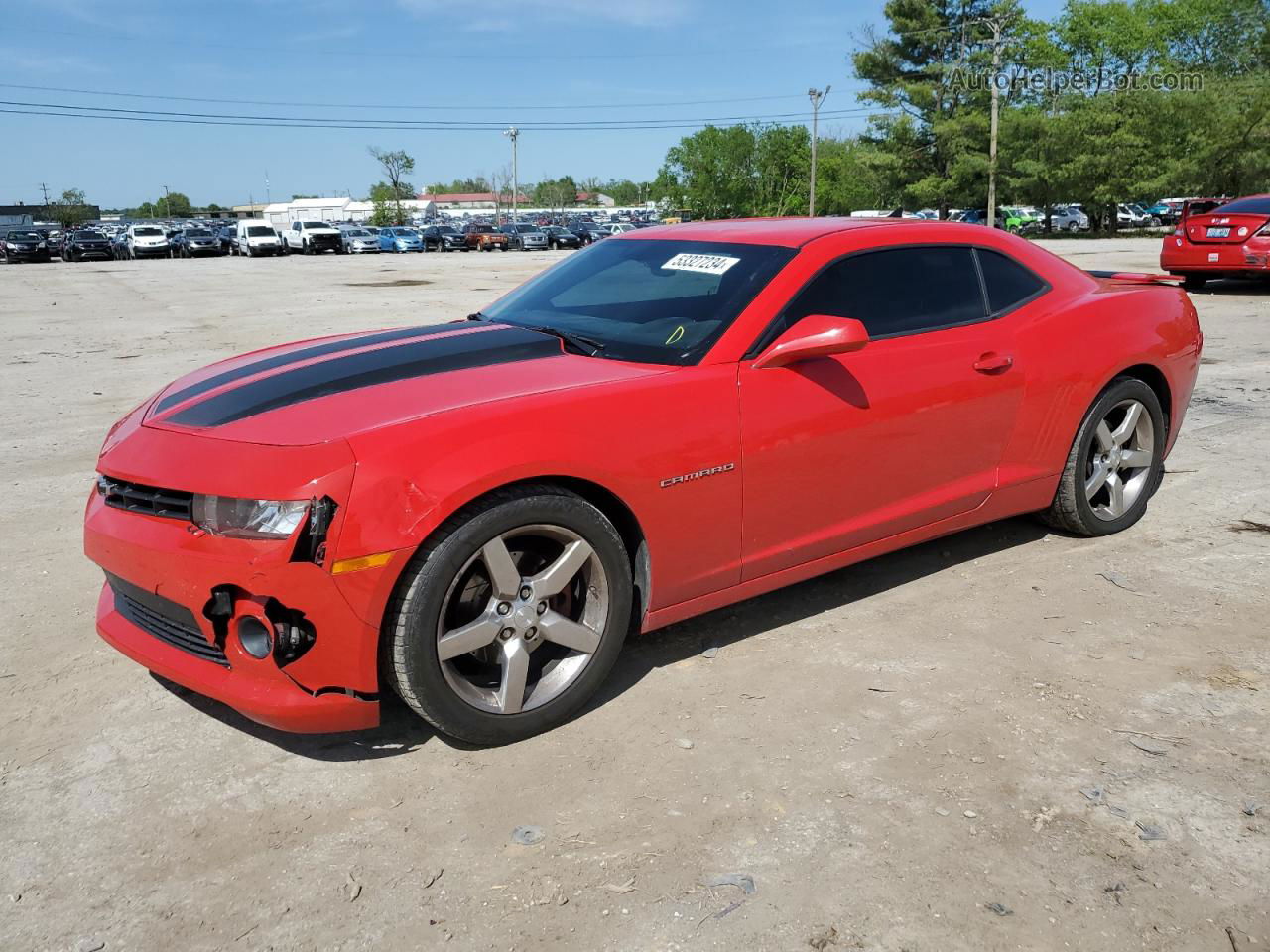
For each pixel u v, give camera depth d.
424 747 2.79
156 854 2.35
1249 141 48.44
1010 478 3.87
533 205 173.62
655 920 2.10
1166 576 3.90
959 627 3.48
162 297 19.25
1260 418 6.45
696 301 3.27
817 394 3.18
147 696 3.09
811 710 2.94
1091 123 50.62
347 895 2.20
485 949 2.04
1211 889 2.18
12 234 43.47
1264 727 2.81
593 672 2.88
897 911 2.12
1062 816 2.43
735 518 3.08
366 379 2.92
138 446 2.76
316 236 47.34
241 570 2.40
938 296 3.64
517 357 3.10
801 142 84.62
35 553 4.36
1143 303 4.28
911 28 55.81
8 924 2.12
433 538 2.50
